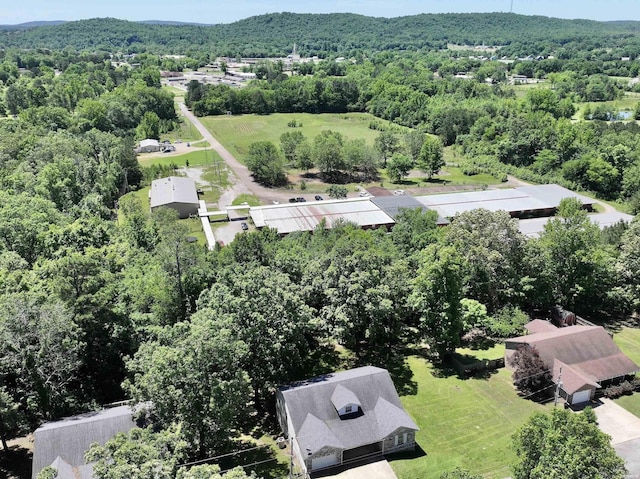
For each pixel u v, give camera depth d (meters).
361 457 47.09
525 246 72.31
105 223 89.69
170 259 65.25
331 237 82.31
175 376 41.25
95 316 53.03
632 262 72.88
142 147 173.38
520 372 56.69
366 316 57.91
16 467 43.50
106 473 29.28
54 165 100.94
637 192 124.81
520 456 35.25
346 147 152.50
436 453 47.94
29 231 73.06
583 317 74.75
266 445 48.34
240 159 165.50
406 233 83.69
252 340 49.81
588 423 33.75
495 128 172.50
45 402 46.59
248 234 77.81
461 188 140.38
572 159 145.75
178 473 30.17
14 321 45.00
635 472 44.66
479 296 73.19
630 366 58.47
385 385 50.53
